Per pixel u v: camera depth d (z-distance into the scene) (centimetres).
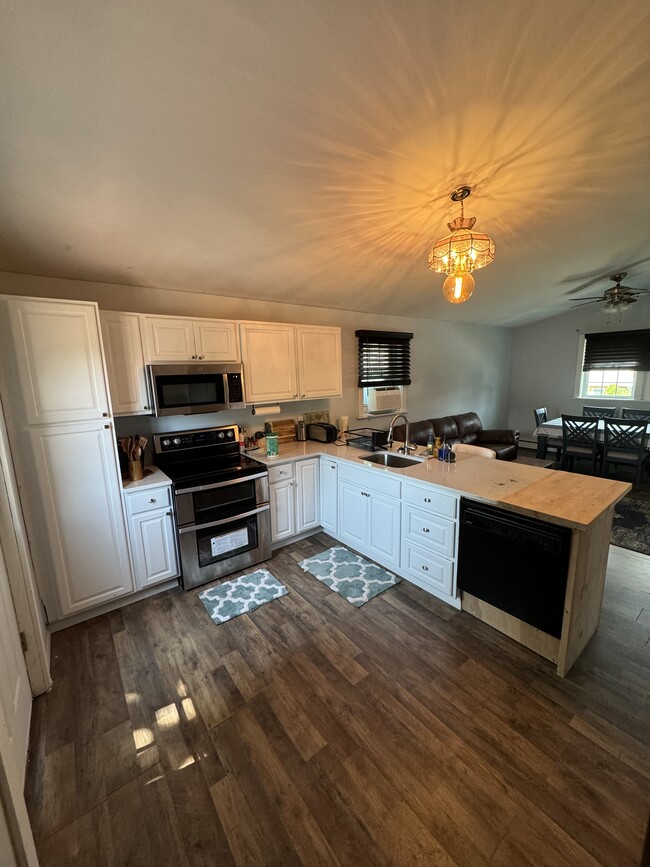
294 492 332
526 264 375
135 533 254
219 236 236
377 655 207
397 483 270
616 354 587
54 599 228
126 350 257
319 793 141
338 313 425
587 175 221
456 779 144
